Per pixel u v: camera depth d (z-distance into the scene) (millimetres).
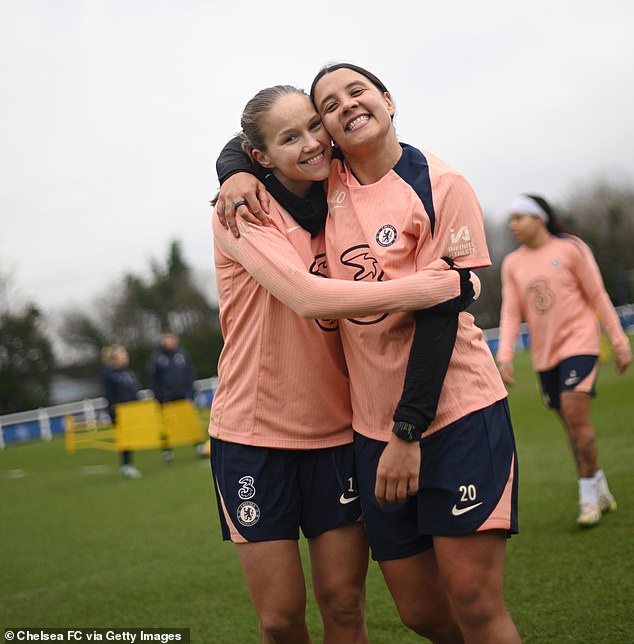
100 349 48562
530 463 7824
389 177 2707
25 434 24750
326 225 2814
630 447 7762
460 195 2629
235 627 4055
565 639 3408
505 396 2811
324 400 2867
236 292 2873
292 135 2719
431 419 2535
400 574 2781
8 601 4891
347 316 2537
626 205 47469
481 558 2605
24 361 42375
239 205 2699
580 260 5477
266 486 2830
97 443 16172
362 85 2678
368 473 2791
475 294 2783
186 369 12406
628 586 3914
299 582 2832
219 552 5703
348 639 2961
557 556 4539
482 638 2629
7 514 8617
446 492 2607
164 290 51312
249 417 2861
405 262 2660
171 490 9156
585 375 5324
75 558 5984
